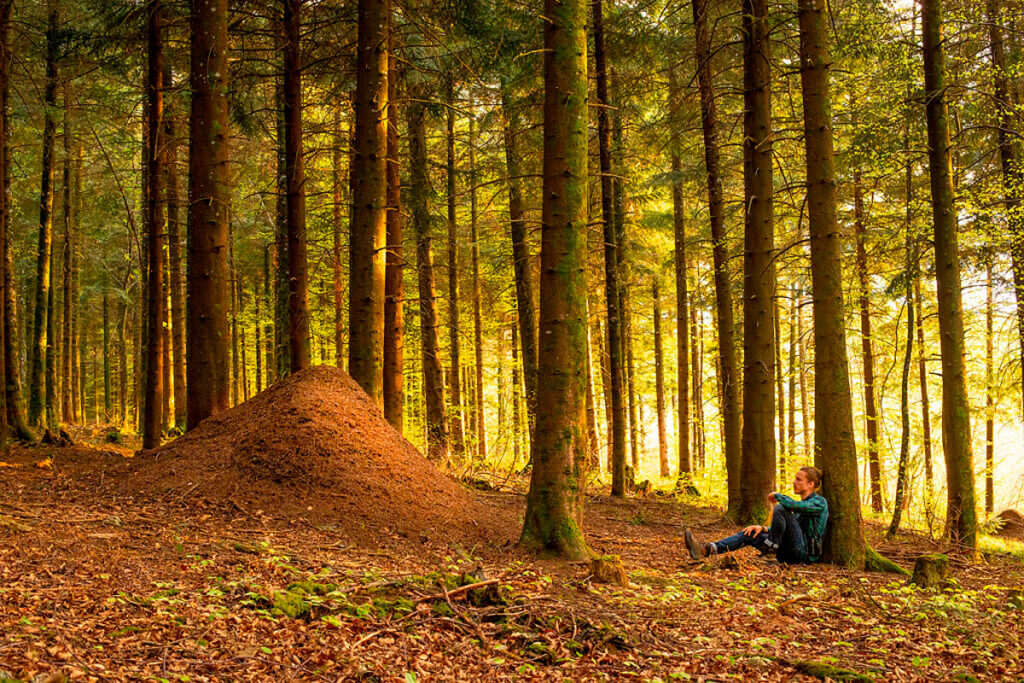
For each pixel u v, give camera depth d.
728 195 16.81
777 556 8.60
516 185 15.60
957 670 5.06
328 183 18.56
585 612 5.52
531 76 13.55
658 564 8.27
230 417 8.91
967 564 9.54
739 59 14.59
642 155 18.19
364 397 9.38
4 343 11.20
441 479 8.84
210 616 4.52
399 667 4.25
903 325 19.14
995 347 16.80
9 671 3.38
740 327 21.17
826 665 4.86
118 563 5.25
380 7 10.91
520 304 16.70
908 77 12.48
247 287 30.27
